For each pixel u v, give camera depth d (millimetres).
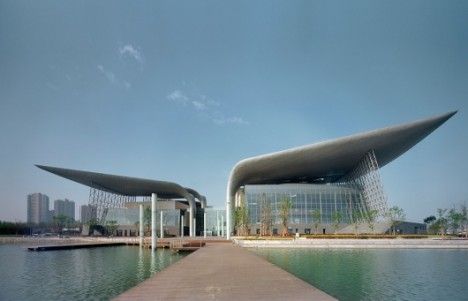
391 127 75438
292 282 16688
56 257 52031
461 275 29047
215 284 16281
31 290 27625
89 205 117812
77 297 24969
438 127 77188
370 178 87750
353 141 78625
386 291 23250
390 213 77750
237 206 115000
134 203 122938
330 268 33000
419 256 43469
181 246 59938
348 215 97500
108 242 77125
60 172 100188
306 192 99375
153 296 13836
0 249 67875
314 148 81562
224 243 64375
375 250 52906
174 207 117000
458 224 82375
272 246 58156
